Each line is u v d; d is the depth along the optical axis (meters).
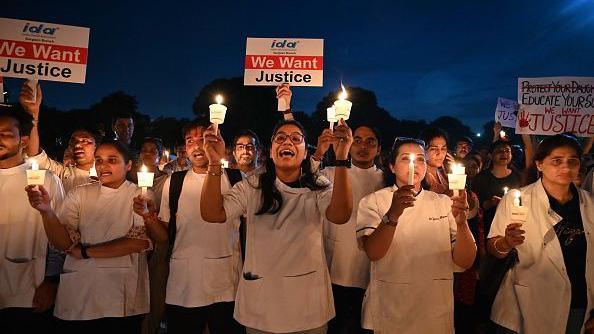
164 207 3.75
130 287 3.43
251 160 4.83
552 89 5.26
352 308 3.87
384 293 3.10
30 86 4.18
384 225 2.81
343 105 2.82
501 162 5.72
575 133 5.17
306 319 2.73
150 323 4.30
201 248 3.57
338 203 2.71
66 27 4.49
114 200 3.50
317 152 3.89
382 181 3.86
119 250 3.33
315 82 4.86
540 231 3.12
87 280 3.31
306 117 19.97
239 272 3.77
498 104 7.16
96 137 4.56
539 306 3.05
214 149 2.82
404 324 3.04
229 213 2.96
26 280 3.42
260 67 4.94
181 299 3.53
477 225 4.40
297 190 2.90
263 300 2.74
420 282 3.04
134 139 20.11
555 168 3.07
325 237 3.99
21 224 3.43
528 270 3.13
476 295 4.18
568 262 3.05
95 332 3.35
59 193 3.65
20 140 3.47
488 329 4.26
